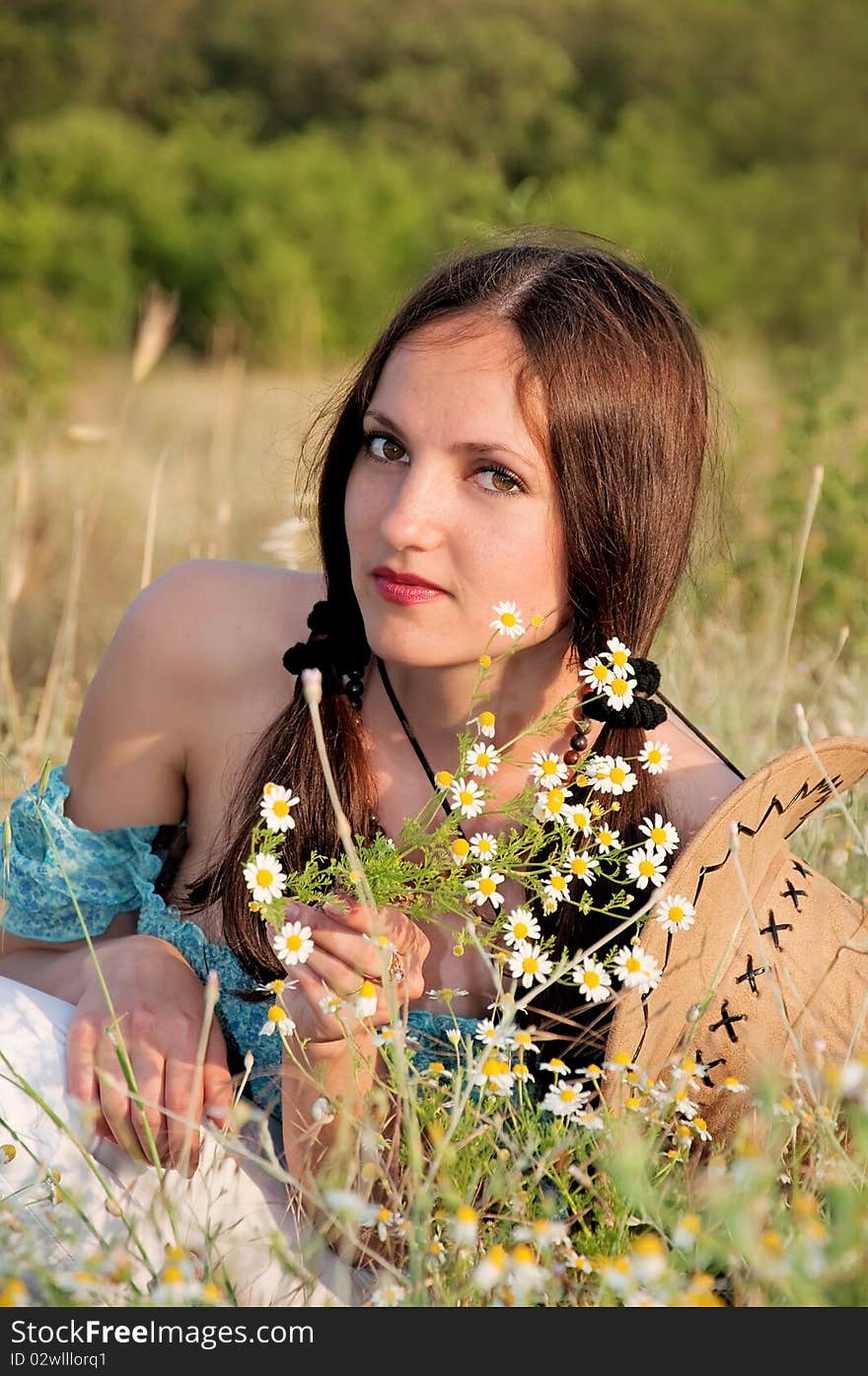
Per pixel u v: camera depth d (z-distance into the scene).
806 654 3.84
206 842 2.13
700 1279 1.40
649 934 1.76
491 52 21.72
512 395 1.76
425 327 1.82
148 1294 1.55
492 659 1.83
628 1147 1.45
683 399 1.93
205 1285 1.51
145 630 2.12
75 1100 1.73
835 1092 1.61
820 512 4.12
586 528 1.83
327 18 22.81
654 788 1.97
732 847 1.67
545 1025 1.80
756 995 1.89
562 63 22.17
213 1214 1.72
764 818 1.86
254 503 5.06
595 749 1.96
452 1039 1.73
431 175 18.55
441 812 2.01
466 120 21.34
